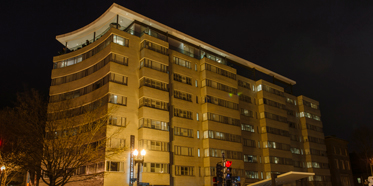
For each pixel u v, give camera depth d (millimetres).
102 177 36594
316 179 66625
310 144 68625
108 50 42406
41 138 29859
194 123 47094
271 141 57438
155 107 42469
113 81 40906
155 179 39219
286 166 58281
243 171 49500
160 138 41375
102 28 49562
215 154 46625
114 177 37219
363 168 82688
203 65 50906
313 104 75125
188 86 48219
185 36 51438
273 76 69188
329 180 69938
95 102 41906
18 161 30734
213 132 47594
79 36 52062
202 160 46188
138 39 45344
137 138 40531
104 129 37875
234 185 18828
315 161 68062
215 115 49031
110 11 45125
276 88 63719
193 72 49938
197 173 44938
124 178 37969
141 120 41000
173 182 41844
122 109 40406
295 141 66875
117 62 42125
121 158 38375
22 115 32094
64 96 46562
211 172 45125
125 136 39531
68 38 52625
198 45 54062
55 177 27750
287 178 21531
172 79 46562
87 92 44156
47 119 31359
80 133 31016
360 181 82875
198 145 46500
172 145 43344
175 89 46375
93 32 50875
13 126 34031
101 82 42250
